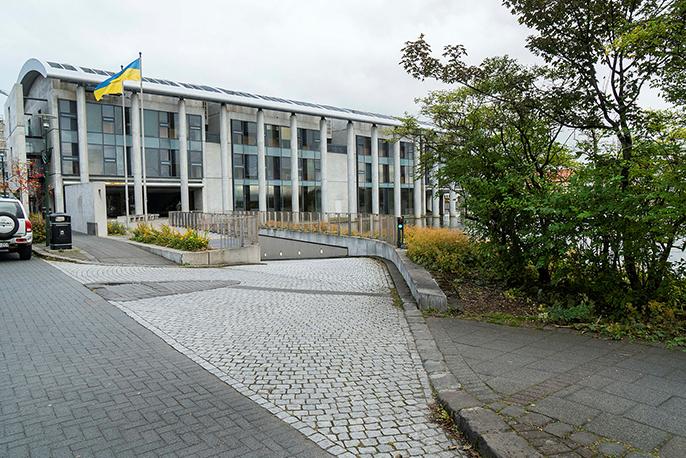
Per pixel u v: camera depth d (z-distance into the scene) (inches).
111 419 158.4
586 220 288.2
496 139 372.8
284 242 1170.0
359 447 140.9
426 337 251.6
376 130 2177.7
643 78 289.6
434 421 158.1
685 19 248.1
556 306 295.4
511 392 172.4
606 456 126.3
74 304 336.2
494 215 362.0
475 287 377.4
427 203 2549.2
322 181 2021.4
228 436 147.3
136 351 232.1
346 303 352.5
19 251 594.2
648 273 285.3
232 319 299.4
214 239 794.2
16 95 1501.0
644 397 163.9
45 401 172.7
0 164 1640.0
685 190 249.1
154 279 460.1
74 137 1481.3
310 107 1963.6
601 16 295.9
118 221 1233.4
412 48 352.2
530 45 326.6
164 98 1647.4
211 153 1771.7
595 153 310.8
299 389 185.2
